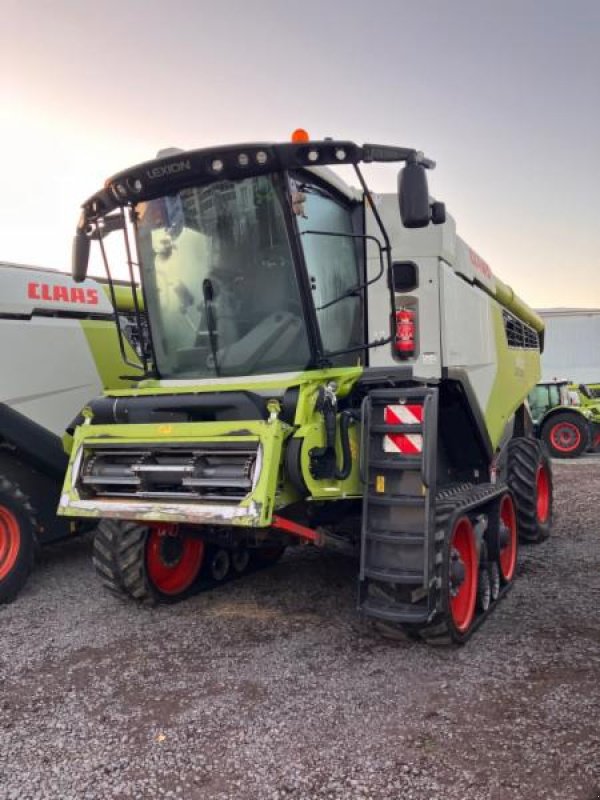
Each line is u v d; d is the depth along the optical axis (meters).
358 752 3.13
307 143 4.13
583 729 3.24
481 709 3.48
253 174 4.44
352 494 4.34
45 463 6.21
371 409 4.23
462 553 4.60
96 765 3.10
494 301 7.06
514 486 6.92
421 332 5.29
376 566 4.07
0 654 4.44
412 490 4.05
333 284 4.91
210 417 4.53
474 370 6.00
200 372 4.99
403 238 5.28
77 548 7.49
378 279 4.81
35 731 3.42
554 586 5.56
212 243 4.75
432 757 3.06
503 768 2.96
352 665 4.09
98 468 4.61
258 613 5.08
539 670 3.91
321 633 4.64
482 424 6.07
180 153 4.39
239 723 3.43
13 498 5.60
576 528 7.81
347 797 2.81
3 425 5.91
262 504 3.87
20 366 6.10
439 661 4.10
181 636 4.65
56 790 2.92
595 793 2.76
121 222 5.02
